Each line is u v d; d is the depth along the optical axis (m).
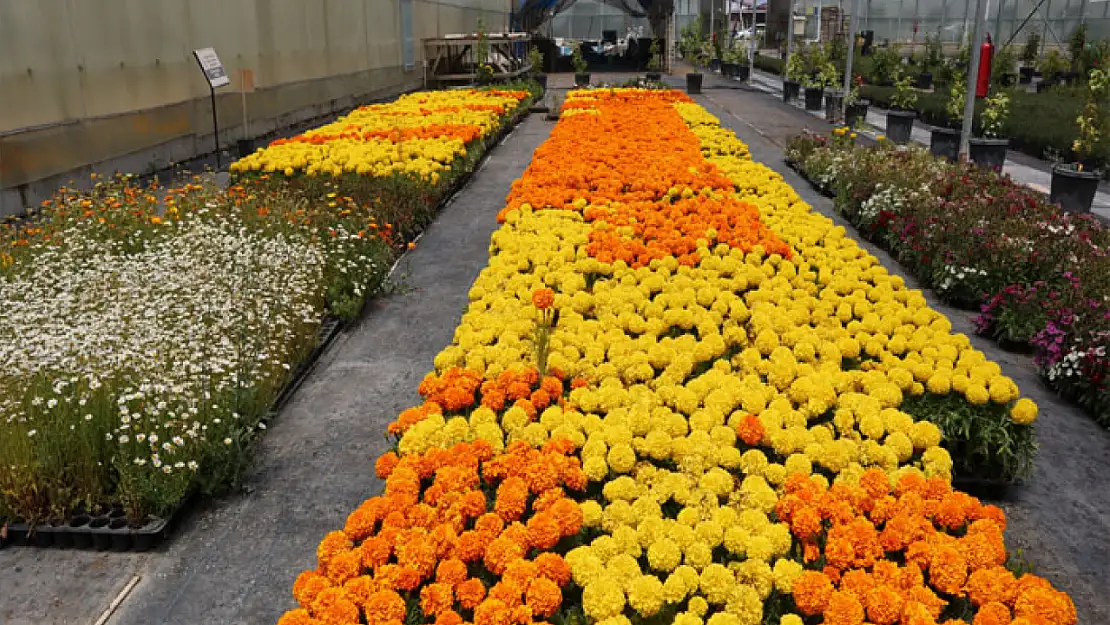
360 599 2.78
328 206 8.17
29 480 3.88
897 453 3.69
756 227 7.07
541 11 37.28
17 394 4.28
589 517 3.16
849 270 6.04
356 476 4.45
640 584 2.75
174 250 6.36
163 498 3.91
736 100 25.64
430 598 2.74
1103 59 22.67
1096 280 6.18
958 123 16.28
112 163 11.24
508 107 18.27
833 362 4.48
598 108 17.80
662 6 37.09
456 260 8.30
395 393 5.42
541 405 4.03
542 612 2.74
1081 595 3.54
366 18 22.95
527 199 8.12
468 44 29.42
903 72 27.58
